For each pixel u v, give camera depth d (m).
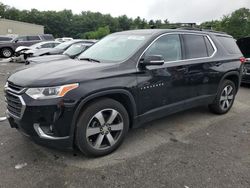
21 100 3.23
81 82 3.32
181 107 4.66
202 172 3.37
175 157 3.74
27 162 3.51
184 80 4.55
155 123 5.07
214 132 4.70
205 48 5.11
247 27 53.56
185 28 4.96
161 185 3.09
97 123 3.56
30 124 3.23
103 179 3.18
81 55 4.73
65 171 3.33
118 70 3.70
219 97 5.43
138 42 4.19
